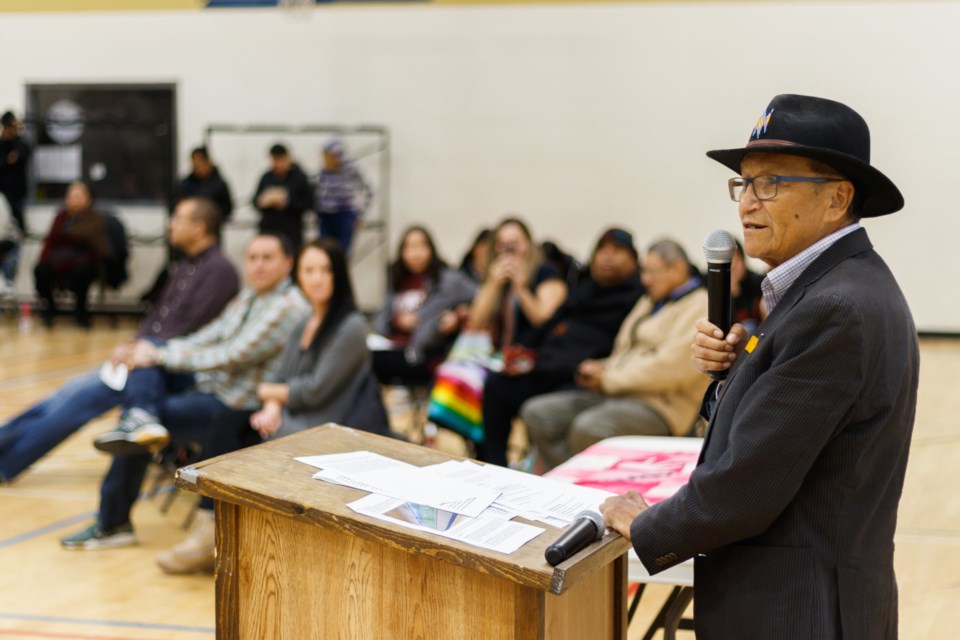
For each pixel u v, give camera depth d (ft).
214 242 17.70
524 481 6.92
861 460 5.73
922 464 19.98
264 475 6.57
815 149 5.76
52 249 36.27
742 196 6.17
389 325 22.35
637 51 36.91
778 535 5.88
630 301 17.53
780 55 36.04
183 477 6.54
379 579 6.18
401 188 38.75
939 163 35.32
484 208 38.34
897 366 5.77
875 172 5.78
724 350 6.70
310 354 14.25
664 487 8.85
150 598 13.07
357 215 36.73
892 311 5.80
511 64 37.73
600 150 37.45
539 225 38.09
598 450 10.48
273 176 36.06
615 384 15.25
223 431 15.01
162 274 37.06
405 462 7.13
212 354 15.79
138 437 14.52
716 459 5.99
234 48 39.14
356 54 38.55
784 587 5.80
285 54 38.91
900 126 35.50
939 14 34.86
